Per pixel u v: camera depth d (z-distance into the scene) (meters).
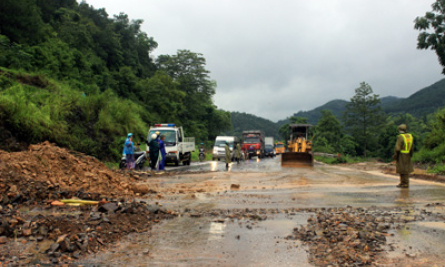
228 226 5.06
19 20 29.05
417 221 5.23
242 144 43.91
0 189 6.46
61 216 5.06
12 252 3.59
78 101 20.84
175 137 21.98
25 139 15.08
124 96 42.50
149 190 9.01
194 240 4.33
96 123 21.31
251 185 10.55
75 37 42.06
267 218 5.61
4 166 7.23
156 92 47.78
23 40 28.69
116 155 20.97
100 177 8.96
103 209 5.53
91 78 35.28
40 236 4.10
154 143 17.19
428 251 3.78
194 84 72.12
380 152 57.19
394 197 7.95
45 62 27.69
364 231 4.54
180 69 73.12
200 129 68.69
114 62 53.00
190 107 67.31
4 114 14.36
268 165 24.39
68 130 18.11
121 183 9.02
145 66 71.44
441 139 23.31
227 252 3.87
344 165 25.38
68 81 26.95
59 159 8.78
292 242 4.23
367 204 7.00
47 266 3.29
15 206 6.03
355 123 58.03
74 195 7.05
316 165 25.62
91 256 3.66
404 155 9.79
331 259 3.56
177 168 20.62
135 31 85.19
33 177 7.52
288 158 23.62
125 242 4.20
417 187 9.99
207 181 11.74
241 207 6.65
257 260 3.60
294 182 11.41
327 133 74.12
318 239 4.29
